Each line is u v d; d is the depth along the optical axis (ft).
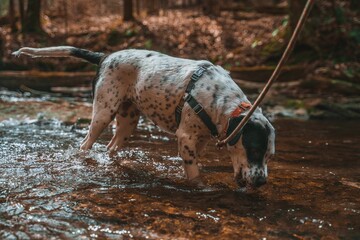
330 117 30.99
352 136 24.26
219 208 12.45
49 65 47.93
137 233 10.59
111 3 71.61
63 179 14.46
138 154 18.30
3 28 55.98
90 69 47.24
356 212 12.50
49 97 33.78
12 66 47.57
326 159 18.86
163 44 50.29
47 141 20.11
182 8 66.59
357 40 42.70
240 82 39.55
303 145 21.66
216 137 14.24
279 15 57.00
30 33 52.70
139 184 14.34
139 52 15.87
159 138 21.91
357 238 10.78
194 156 14.38
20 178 14.38
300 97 35.58
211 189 14.14
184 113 14.19
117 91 15.80
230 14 58.13
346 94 36.50
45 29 55.62
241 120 13.04
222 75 14.37
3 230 10.52
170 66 14.87
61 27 56.90
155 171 15.93
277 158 18.78
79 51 16.71
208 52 48.67
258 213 12.19
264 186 14.66
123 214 11.72
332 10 45.73
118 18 61.57
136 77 15.44
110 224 11.05
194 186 14.34
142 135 22.56
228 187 14.44
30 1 52.90
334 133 25.09
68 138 20.90
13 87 38.14
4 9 67.46
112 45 51.03
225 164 17.37
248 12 58.90
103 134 22.25
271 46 46.21
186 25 53.93
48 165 16.03
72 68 47.55
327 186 14.96
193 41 50.44
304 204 13.07
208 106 13.80
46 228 10.69
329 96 36.04
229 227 11.15
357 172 16.88
